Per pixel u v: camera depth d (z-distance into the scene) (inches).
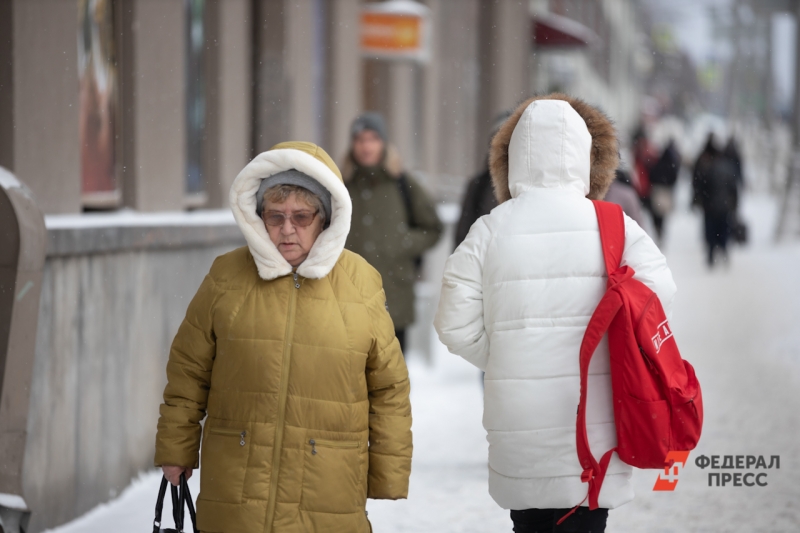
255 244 358.6
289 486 352.2
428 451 740.7
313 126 1293.1
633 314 365.4
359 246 789.9
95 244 573.0
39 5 585.6
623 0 7253.9
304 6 1194.0
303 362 356.2
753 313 1493.6
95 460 585.9
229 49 967.6
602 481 368.2
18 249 450.3
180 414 367.2
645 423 361.7
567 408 372.8
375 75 1603.1
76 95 623.2
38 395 516.7
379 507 600.4
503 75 2235.5
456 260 393.4
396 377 373.4
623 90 7421.3
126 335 633.0
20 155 569.9
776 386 962.7
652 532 553.6
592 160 410.3
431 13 1765.5
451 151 1983.3
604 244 378.3
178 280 729.0
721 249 2388.0
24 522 456.8
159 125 775.1
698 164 2180.1
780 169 5329.7
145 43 751.1
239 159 1000.9
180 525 376.2
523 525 402.0
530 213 386.3
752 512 589.3
